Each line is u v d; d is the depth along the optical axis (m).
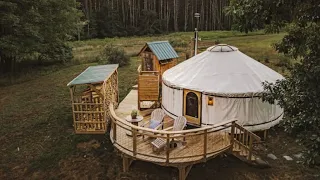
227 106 10.61
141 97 12.82
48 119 13.44
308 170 9.50
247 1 6.60
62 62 25.38
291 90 6.64
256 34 40.88
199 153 8.95
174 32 59.59
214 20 62.28
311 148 6.20
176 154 8.88
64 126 12.59
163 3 65.81
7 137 11.98
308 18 6.19
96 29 55.34
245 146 9.64
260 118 10.88
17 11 19.53
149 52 16.59
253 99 10.54
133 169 9.76
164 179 9.27
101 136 11.43
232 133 9.39
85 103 11.18
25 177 9.68
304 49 7.13
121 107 13.43
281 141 11.20
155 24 60.72
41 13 20.78
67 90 17.97
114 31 56.03
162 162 8.57
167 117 12.14
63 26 22.78
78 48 33.44
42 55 23.88
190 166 9.00
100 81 10.80
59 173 9.77
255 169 9.64
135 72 21.77
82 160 10.31
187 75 11.79
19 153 10.89
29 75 21.81
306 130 6.31
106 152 10.62
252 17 6.56
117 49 24.73
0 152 10.99
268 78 11.51
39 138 11.83
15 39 19.09
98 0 62.22
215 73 11.23
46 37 21.91
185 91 11.30
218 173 9.49
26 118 13.71
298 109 6.49
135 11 62.09
